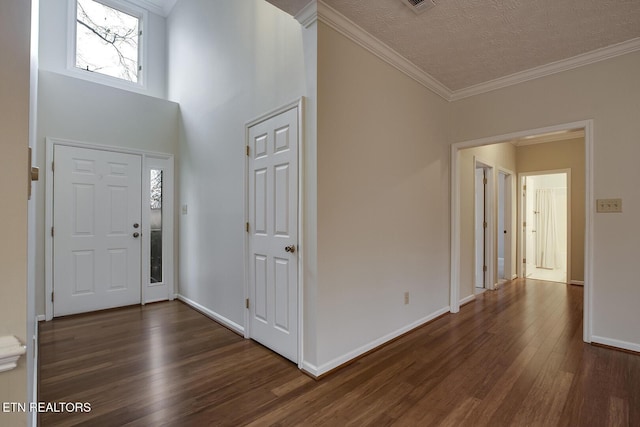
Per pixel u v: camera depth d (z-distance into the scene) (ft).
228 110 10.53
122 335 9.58
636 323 8.39
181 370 7.36
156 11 15.52
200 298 12.14
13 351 2.71
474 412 5.76
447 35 8.18
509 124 10.64
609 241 8.80
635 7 7.05
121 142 12.75
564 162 17.61
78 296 11.69
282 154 7.98
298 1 6.89
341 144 7.57
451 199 12.04
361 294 8.12
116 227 12.56
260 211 8.81
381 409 5.86
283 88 8.05
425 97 10.65
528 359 7.91
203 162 12.10
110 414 5.74
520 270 19.29
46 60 12.72
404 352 8.34
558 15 7.36
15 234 2.80
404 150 9.66
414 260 10.11
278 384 6.73
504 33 8.11
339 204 7.52
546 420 5.54
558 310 12.23
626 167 8.59
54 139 11.26
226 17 10.71
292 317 7.68
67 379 6.97
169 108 14.03
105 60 14.38
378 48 8.48
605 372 7.23
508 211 18.45
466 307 12.69
